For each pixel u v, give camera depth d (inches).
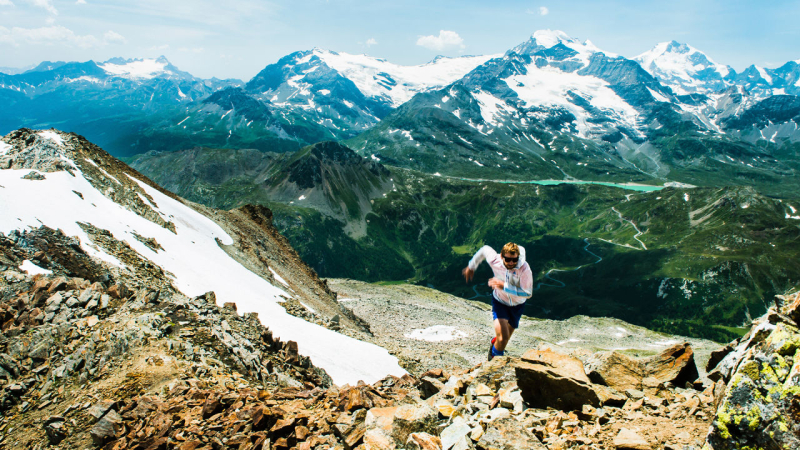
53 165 1849.2
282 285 2566.4
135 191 2228.1
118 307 869.2
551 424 307.9
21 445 549.3
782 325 241.0
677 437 262.8
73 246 1259.2
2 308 794.8
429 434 308.3
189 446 412.5
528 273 376.8
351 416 363.9
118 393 598.2
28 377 674.8
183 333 807.7
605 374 381.4
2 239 1107.3
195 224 2444.6
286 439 373.7
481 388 387.5
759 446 214.1
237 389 626.2
